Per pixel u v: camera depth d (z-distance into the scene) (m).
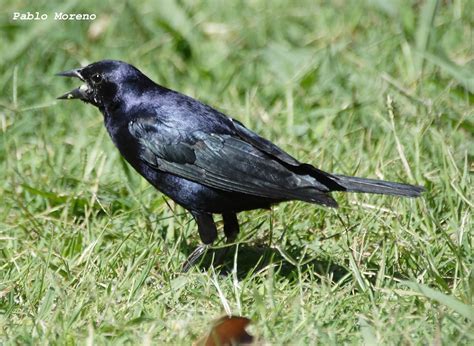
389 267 10.10
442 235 10.43
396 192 9.95
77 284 9.62
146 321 8.61
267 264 10.60
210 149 10.41
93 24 16.22
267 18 16.25
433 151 12.18
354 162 12.18
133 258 10.17
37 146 13.03
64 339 8.37
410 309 8.90
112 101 10.90
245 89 14.52
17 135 13.37
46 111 14.12
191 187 10.52
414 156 11.93
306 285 9.48
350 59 14.68
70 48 15.77
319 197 9.58
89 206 11.45
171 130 10.53
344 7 16.59
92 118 13.99
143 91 10.87
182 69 15.30
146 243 10.60
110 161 12.57
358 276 9.39
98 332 8.52
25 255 10.36
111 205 11.55
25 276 9.77
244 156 10.29
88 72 10.98
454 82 13.73
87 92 11.05
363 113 13.23
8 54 15.46
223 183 10.30
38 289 9.47
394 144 12.27
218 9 16.75
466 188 11.08
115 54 15.72
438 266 10.04
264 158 10.20
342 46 14.96
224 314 8.77
